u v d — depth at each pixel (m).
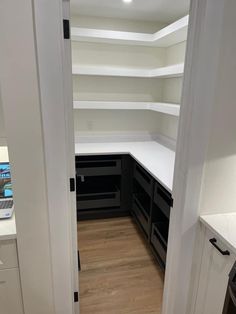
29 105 1.00
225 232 1.18
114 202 3.06
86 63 3.13
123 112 3.40
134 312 1.83
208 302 1.35
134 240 2.67
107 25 3.05
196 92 1.12
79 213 3.01
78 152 2.79
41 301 1.31
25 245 1.19
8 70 0.94
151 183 2.30
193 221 1.34
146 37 2.87
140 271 2.22
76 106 2.93
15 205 1.11
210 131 1.20
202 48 1.06
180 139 1.28
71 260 1.32
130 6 2.60
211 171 1.27
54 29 0.95
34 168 1.08
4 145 1.46
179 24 2.20
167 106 2.59
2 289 1.25
